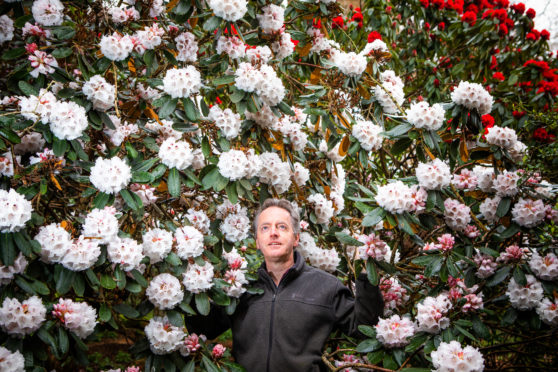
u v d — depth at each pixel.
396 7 3.42
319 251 1.94
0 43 1.78
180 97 1.58
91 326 1.31
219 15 1.57
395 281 2.00
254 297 1.62
